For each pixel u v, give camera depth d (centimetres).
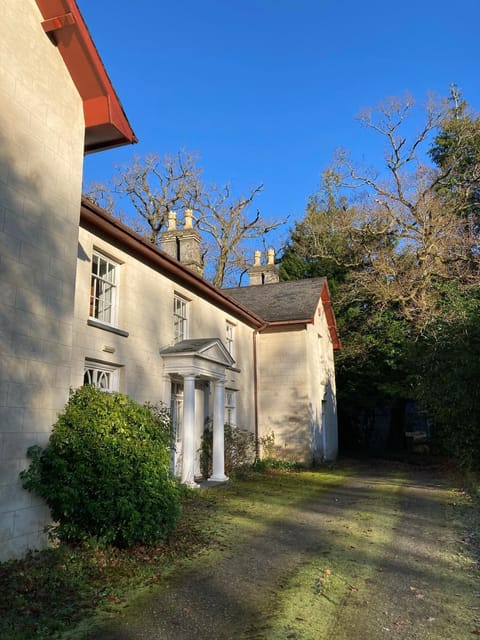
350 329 2697
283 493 1237
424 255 2336
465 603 509
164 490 682
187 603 500
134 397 1088
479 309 1494
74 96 767
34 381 639
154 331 1189
